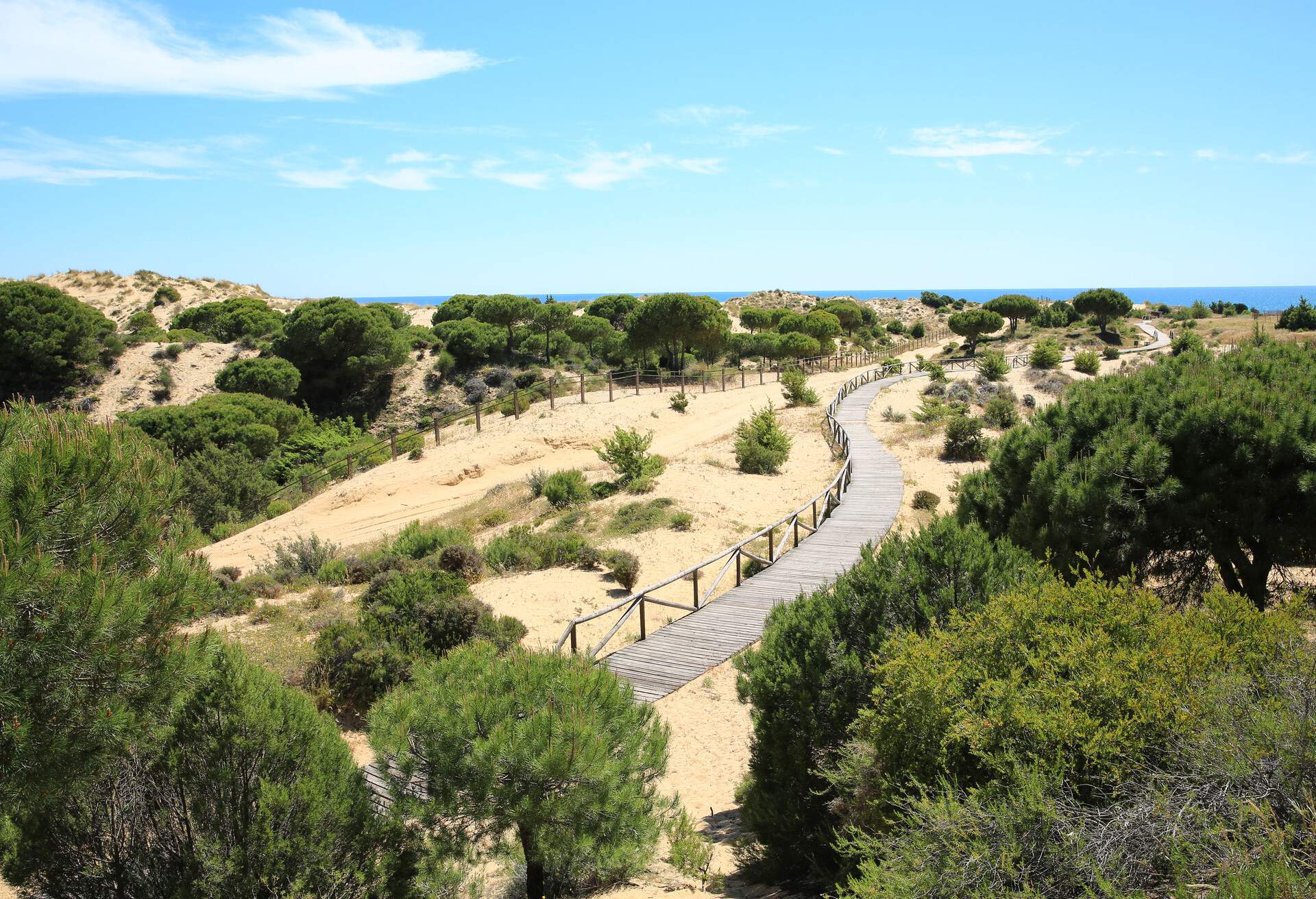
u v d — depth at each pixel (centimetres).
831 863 633
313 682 1113
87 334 4972
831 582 1469
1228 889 305
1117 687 441
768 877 664
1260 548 852
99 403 4697
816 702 672
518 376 5225
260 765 600
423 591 1294
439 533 1903
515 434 3325
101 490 538
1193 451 859
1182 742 400
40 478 509
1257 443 826
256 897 554
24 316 4675
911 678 501
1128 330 7769
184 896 544
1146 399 948
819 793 619
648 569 1686
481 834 653
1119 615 517
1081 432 984
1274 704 402
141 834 592
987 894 360
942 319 10912
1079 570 862
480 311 5938
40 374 4794
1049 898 362
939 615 673
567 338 5956
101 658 498
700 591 1547
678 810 817
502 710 645
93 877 566
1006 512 1035
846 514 1947
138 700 537
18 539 480
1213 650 467
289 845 557
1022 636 527
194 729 598
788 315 7819
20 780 479
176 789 596
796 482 2416
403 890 610
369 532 2372
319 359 5159
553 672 699
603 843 648
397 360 5234
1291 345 1012
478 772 619
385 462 3353
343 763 634
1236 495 830
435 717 634
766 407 3869
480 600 1491
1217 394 884
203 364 5184
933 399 3719
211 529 2691
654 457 2556
